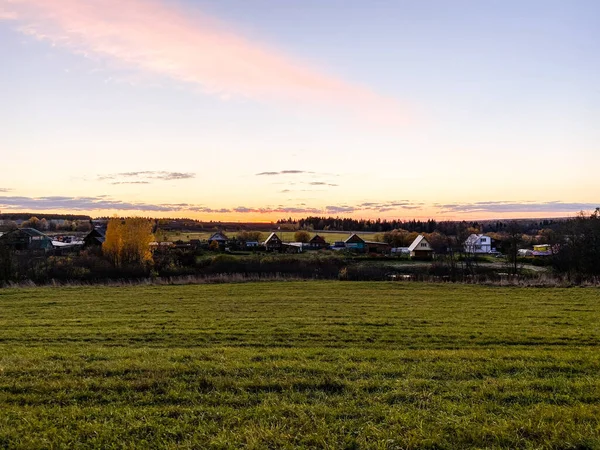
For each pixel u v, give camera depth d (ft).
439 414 22.76
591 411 22.71
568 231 155.33
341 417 22.80
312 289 98.17
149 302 78.28
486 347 41.96
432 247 249.55
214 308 70.79
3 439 20.40
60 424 22.11
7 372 30.60
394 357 35.91
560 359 34.53
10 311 68.44
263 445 19.63
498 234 346.33
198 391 26.91
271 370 31.01
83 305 74.59
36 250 180.24
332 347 42.52
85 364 33.14
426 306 72.64
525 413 22.82
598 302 76.64
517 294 88.63
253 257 201.26
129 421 22.22
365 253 288.30
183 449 19.54
